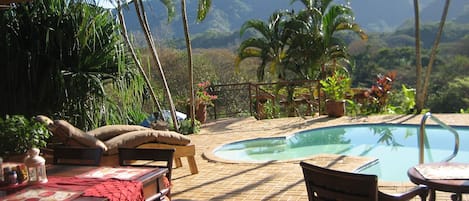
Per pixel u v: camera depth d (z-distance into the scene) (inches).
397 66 740.0
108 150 178.2
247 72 713.6
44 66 257.3
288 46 582.6
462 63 688.4
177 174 216.5
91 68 272.2
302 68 577.6
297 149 313.0
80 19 266.5
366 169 224.1
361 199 91.7
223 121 419.2
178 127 325.1
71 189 92.4
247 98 569.0
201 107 409.1
